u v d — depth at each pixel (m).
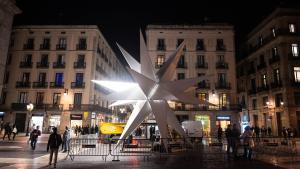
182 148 15.55
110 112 46.00
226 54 38.00
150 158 12.23
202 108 36.25
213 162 10.94
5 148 15.78
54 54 38.12
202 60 38.16
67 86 37.06
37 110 36.47
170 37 38.59
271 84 32.78
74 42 38.31
